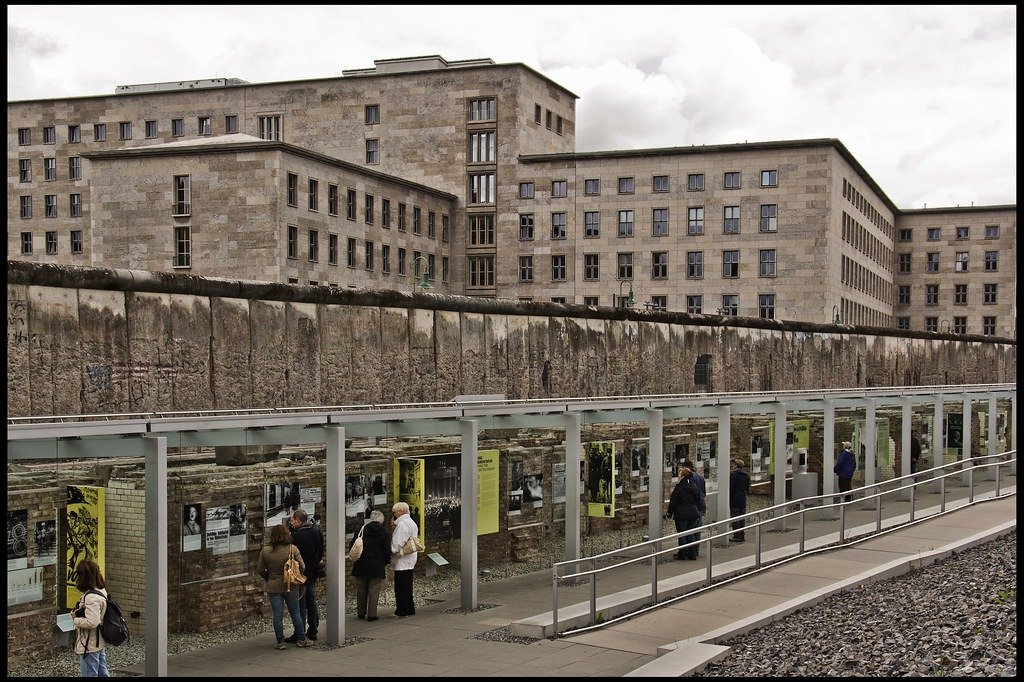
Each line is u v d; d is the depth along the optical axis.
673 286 75.06
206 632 16.12
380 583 17.00
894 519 24.27
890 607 16.25
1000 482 29.30
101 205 57.78
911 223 107.25
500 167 77.25
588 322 25.11
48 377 13.70
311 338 17.97
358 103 78.62
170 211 56.81
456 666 13.77
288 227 56.91
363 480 19.30
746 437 31.02
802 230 72.38
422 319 20.39
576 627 15.80
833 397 29.14
